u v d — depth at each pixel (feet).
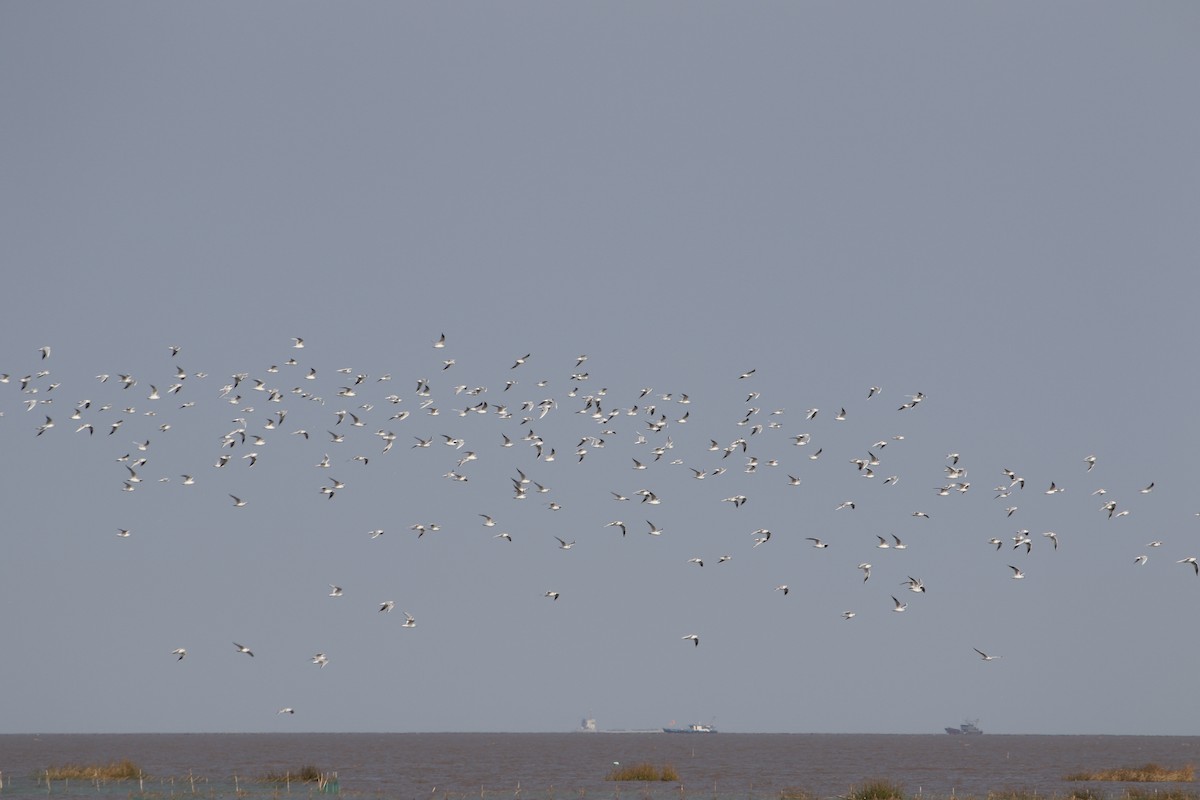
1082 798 301.43
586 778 426.51
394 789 349.20
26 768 521.65
